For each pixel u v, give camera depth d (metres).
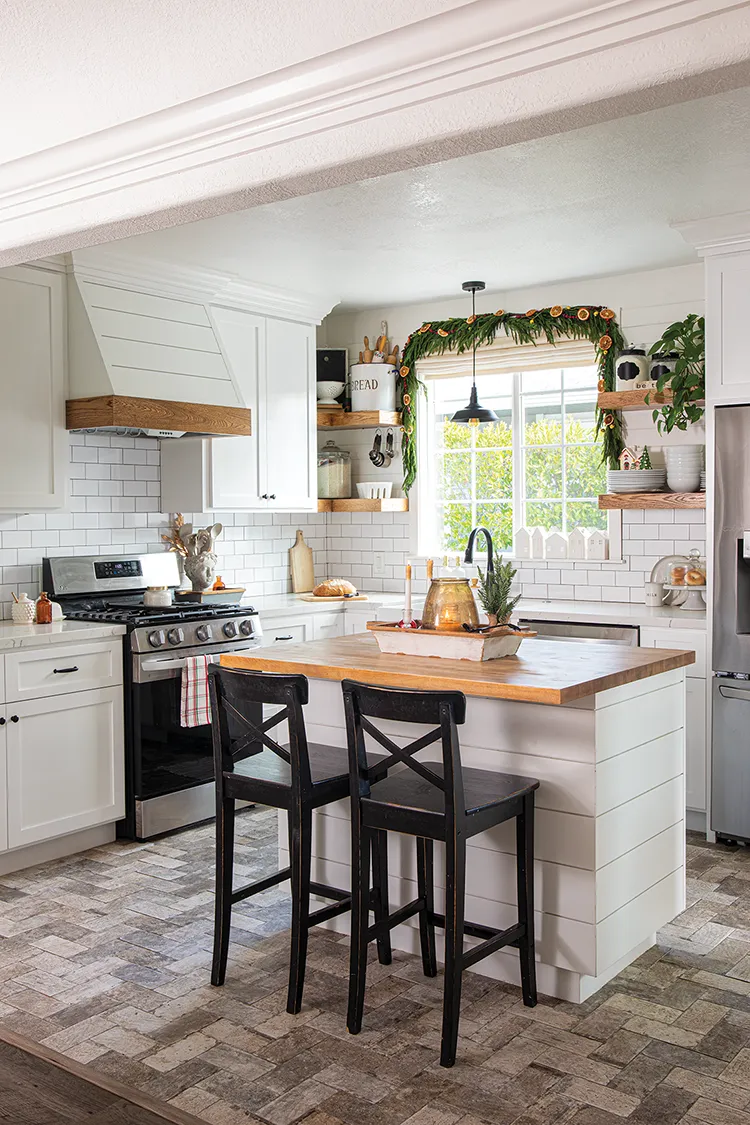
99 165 2.60
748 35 1.72
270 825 4.91
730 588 4.60
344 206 4.30
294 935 3.00
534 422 6.17
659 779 3.43
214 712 3.16
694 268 5.44
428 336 6.30
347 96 2.17
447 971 2.72
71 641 4.38
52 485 4.67
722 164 3.88
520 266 5.41
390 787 3.02
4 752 4.14
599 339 5.68
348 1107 2.53
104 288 4.83
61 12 2.40
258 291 5.66
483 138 2.07
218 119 2.36
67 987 3.20
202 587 5.48
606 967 3.09
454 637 3.37
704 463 5.33
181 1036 2.88
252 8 2.25
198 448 5.41
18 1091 1.73
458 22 1.99
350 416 6.37
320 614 5.89
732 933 3.62
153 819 4.70
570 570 5.90
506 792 2.93
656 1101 2.56
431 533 6.55
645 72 1.82
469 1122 2.47
